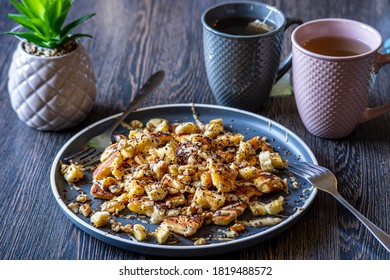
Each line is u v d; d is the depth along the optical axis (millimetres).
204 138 616
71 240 535
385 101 710
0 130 684
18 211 568
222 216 529
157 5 935
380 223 545
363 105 631
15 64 659
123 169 594
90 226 521
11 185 602
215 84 688
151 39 849
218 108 679
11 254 521
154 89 717
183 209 545
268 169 588
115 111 708
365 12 896
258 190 565
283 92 735
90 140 640
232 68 659
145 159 609
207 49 669
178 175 575
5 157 641
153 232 524
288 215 539
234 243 495
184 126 638
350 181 596
